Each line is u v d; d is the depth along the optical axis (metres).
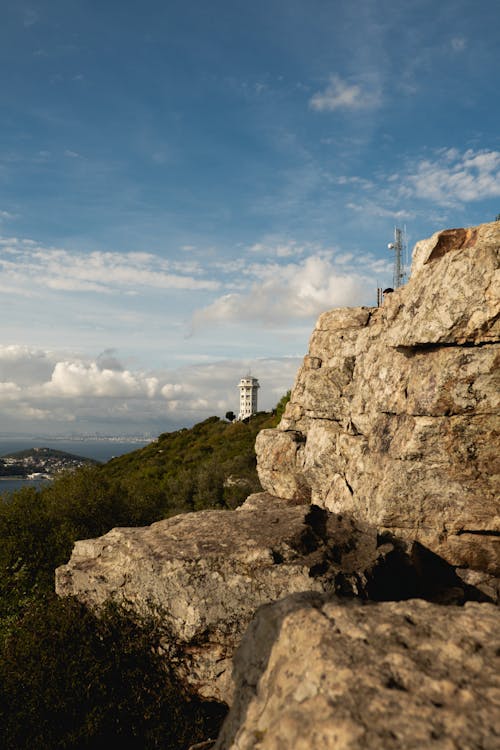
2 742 8.71
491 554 9.39
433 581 9.66
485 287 8.73
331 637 5.01
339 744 3.60
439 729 3.63
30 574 18.72
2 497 22.38
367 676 4.30
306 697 4.27
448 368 9.20
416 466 9.68
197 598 8.95
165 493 41.47
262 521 10.80
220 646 8.93
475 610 5.63
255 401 158.38
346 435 13.17
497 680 4.24
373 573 8.83
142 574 9.54
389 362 11.38
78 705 8.92
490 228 10.03
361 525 10.66
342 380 14.05
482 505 9.25
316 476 14.28
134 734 8.84
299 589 8.40
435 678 4.25
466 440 9.23
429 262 10.83
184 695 9.19
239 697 5.32
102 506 24.00
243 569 8.88
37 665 9.20
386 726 3.70
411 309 10.31
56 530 20.94
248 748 4.25
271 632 5.70
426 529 9.77
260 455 16.73
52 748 8.55
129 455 73.94
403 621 5.31
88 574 10.26
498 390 8.81
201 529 10.73
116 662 9.23
